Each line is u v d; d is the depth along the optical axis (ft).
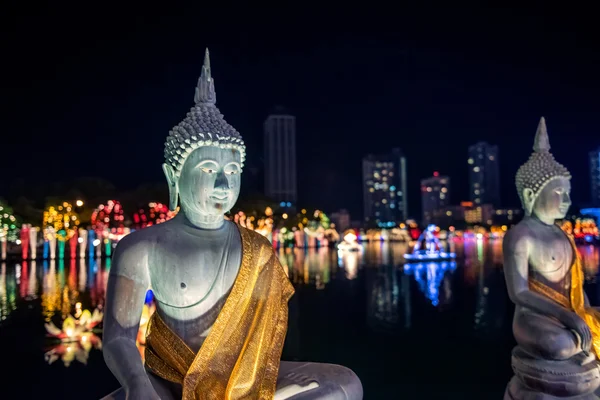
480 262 120.57
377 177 543.39
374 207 539.29
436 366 31.91
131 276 10.53
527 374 17.29
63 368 32.22
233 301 10.68
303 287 74.28
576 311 17.61
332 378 11.74
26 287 72.13
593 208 253.65
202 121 11.07
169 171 11.56
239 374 10.53
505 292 64.75
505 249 18.29
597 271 86.17
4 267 110.93
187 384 10.06
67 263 124.47
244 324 10.82
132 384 9.45
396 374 30.22
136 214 166.61
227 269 10.87
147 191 171.22
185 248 10.68
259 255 11.30
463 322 45.78
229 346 10.59
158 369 10.80
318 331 42.86
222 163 10.97
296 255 164.55
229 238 11.27
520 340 17.61
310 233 247.09
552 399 16.76
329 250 207.72
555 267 17.78
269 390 10.77
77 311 51.88
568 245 18.01
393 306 55.72
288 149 322.75
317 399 10.96
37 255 148.25
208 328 10.70
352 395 11.76
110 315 10.43
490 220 440.04
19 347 37.50
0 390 27.94
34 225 149.18
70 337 40.29
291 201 309.01
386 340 39.37
